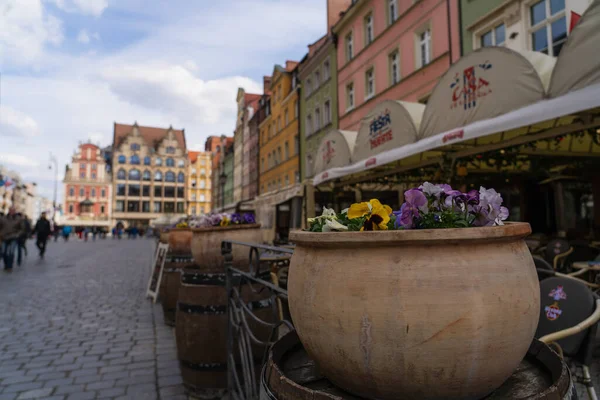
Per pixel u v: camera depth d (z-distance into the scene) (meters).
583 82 3.55
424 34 14.98
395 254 1.03
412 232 1.00
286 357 1.54
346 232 1.08
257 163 42.34
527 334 1.06
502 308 1.00
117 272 11.84
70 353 4.28
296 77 29.69
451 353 0.97
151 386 3.41
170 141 93.12
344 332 1.06
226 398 3.13
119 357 4.14
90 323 5.55
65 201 85.81
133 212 88.81
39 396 3.23
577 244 6.93
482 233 1.01
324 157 9.34
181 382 3.49
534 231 11.03
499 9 10.77
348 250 1.09
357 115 19.78
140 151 90.44
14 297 7.58
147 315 6.02
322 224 1.32
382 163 6.78
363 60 19.20
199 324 3.15
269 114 37.94
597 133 5.14
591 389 2.02
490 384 1.05
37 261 15.96
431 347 0.97
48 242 39.19
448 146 6.02
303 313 1.17
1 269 12.68
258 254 2.44
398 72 16.50
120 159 88.88
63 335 4.96
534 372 1.30
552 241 6.27
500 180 10.41
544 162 7.89
